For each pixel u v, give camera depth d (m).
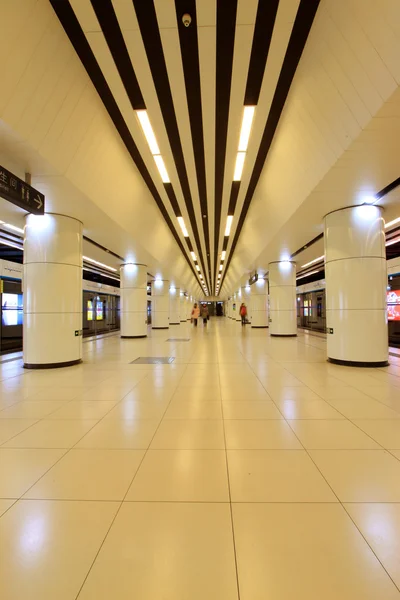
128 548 1.91
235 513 2.23
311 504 2.32
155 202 10.51
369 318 7.49
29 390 5.64
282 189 7.84
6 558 1.84
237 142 6.65
